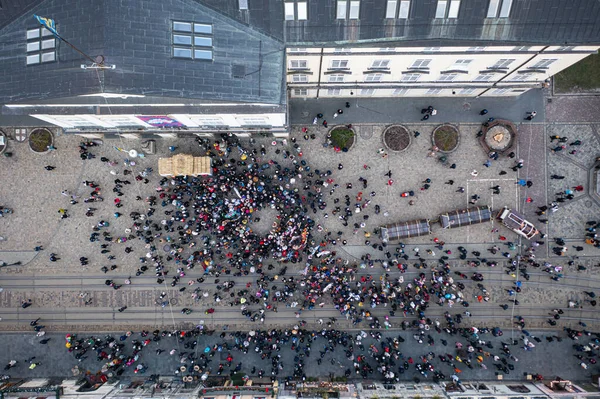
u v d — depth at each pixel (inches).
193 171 1587.1
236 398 1537.9
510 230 1673.2
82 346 1685.5
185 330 1692.9
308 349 1656.0
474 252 1670.8
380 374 1678.2
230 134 1636.3
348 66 1352.1
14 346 1695.4
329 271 1642.5
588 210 1667.1
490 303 1681.8
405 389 1590.8
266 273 1690.5
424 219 1660.9
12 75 1120.8
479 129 1679.4
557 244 1667.1
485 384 1615.4
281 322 1694.1
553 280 1672.0
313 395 1547.7
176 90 1095.6
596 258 1664.6
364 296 1690.5
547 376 1654.8
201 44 1125.1
